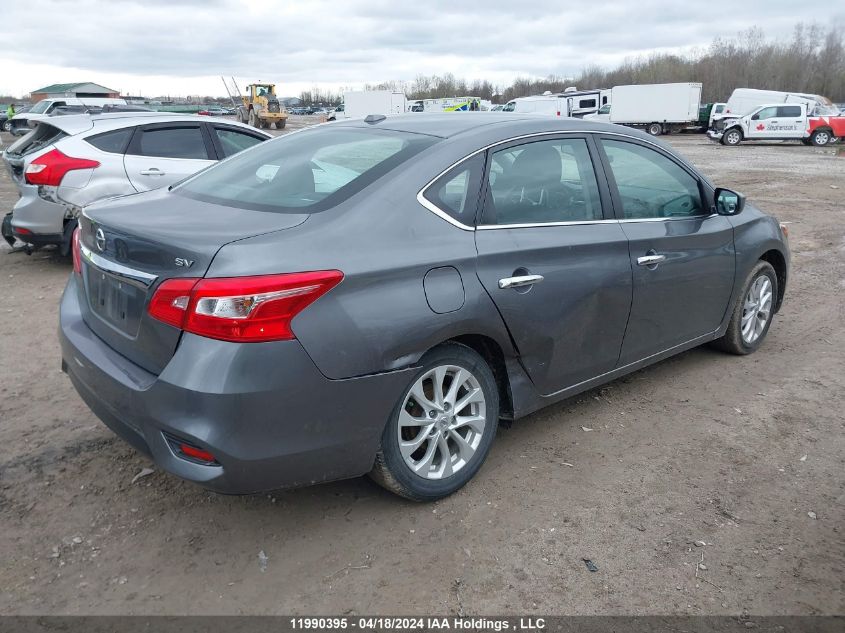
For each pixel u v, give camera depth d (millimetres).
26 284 6824
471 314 2963
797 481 3402
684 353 5125
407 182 2957
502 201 3242
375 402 2750
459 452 3215
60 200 6863
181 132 7531
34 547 2846
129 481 3332
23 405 4133
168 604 2547
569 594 2613
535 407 3500
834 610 2547
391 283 2729
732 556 2838
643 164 4020
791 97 38406
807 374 4734
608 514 3107
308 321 2525
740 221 4637
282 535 2941
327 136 3609
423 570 2734
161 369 2604
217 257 2451
